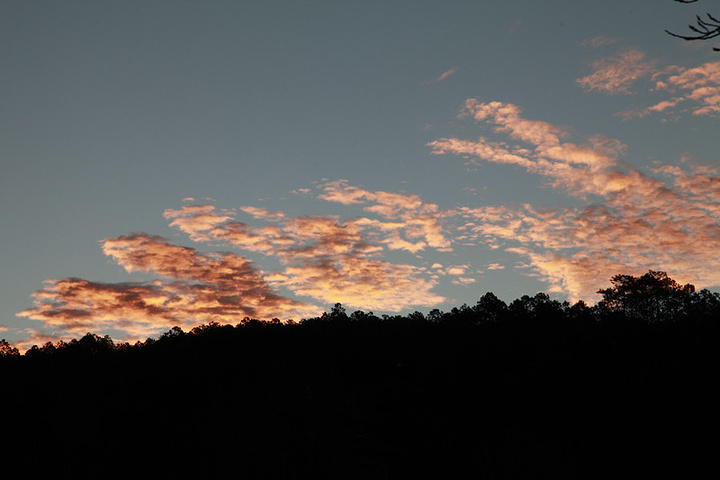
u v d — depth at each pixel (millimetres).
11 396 70125
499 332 79812
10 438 62562
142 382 77188
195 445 59406
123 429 64500
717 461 50531
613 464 53156
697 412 57156
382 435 60969
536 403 64250
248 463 56094
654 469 51000
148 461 59156
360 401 70312
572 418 61156
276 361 76688
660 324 75438
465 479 52406
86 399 70000
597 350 70812
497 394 66938
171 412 66312
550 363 69000
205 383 74625
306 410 64562
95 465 58188
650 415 58031
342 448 56438
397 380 76750
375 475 52688
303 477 54000
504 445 55375
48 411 67000
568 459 53781
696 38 7188
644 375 62938
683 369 64000
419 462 54688
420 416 62688
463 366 74500
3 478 56625
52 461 58562
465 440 56625
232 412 65188
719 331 68812
